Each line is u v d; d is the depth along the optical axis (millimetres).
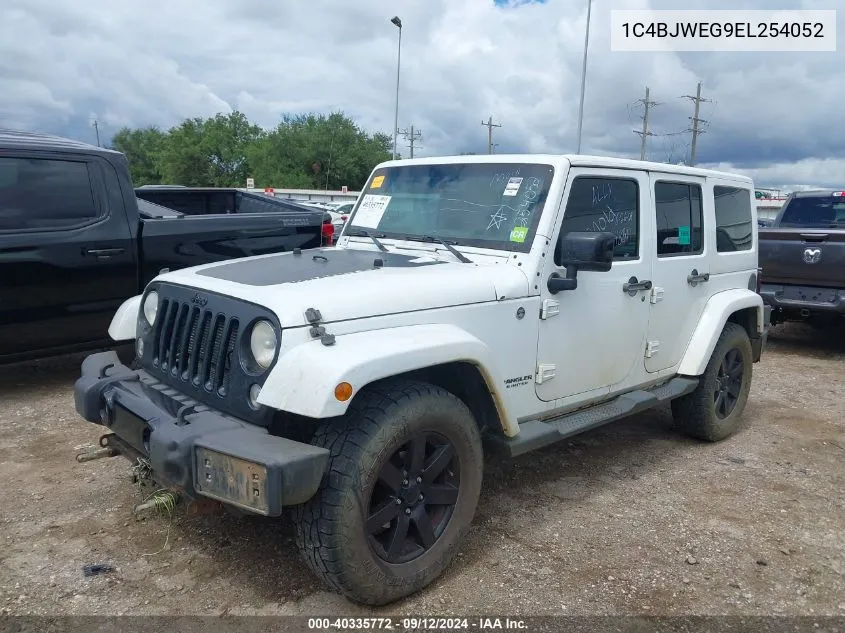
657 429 5406
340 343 2629
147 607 2811
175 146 72812
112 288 5762
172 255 6090
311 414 2428
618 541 3500
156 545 3277
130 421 2912
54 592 2893
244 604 2844
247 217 6609
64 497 3752
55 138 5926
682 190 4602
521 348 3420
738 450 4969
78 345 5711
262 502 2354
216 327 2875
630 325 4121
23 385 5855
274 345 2631
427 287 3047
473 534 3510
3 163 5188
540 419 3686
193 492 2572
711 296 4926
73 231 5496
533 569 3191
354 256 3668
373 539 2734
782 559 3387
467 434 3010
